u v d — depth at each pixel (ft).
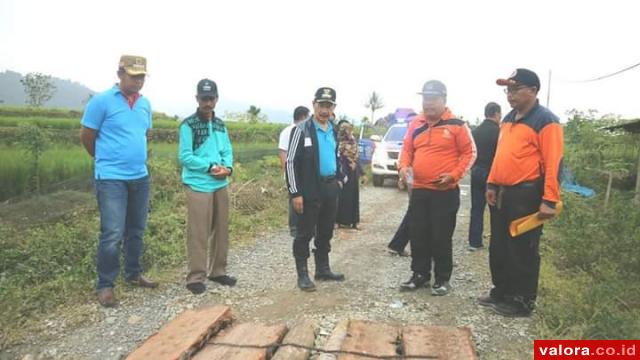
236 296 14.90
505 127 13.28
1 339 11.65
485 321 13.01
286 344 10.82
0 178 28.58
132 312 13.48
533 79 12.37
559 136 12.15
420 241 15.19
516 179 12.69
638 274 15.92
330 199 15.79
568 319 12.32
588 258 17.42
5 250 16.72
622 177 37.27
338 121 24.23
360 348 10.70
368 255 19.81
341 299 14.67
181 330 11.02
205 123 15.24
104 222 13.80
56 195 26.71
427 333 11.45
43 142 30.37
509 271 13.17
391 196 36.86
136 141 14.23
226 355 10.21
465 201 34.78
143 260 17.25
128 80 13.78
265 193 30.45
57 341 11.78
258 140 80.28
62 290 14.40
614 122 46.52
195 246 15.02
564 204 25.04
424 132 14.85
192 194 14.97
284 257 19.35
